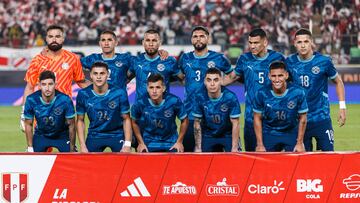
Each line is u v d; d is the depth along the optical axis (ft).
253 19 130.72
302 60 49.26
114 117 47.42
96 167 40.09
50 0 134.10
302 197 39.91
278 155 39.86
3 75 104.32
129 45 112.88
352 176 39.73
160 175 40.06
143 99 47.52
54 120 46.83
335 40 121.80
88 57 51.90
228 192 40.01
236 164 39.96
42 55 51.42
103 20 132.98
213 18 131.34
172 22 131.95
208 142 48.91
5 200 40.06
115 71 51.08
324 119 49.49
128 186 40.11
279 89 45.88
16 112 93.86
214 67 47.47
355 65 107.76
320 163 39.83
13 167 39.99
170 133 48.24
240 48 115.14
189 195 40.06
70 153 40.09
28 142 47.19
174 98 47.39
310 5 130.31
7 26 133.28
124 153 40.11
